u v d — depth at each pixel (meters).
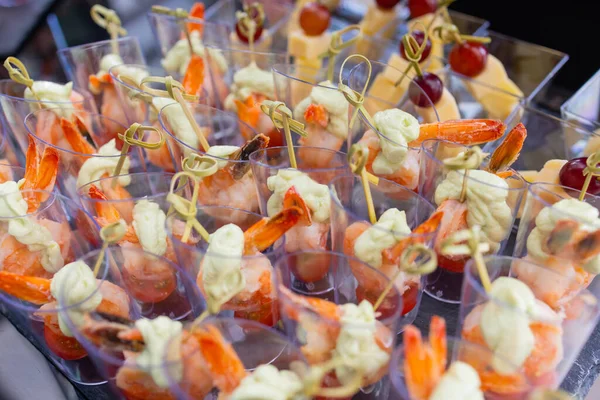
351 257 0.29
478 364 0.26
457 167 0.31
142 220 0.32
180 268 0.30
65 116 0.38
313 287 0.31
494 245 0.33
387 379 0.28
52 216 0.32
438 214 0.30
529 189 0.32
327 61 0.49
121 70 0.42
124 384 0.27
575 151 0.40
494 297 0.27
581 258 0.31
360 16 0.57
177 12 0.46
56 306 0.29
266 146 0.35
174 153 0.37
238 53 0.43
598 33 0.55
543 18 0.57
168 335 0.26
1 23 0.49
